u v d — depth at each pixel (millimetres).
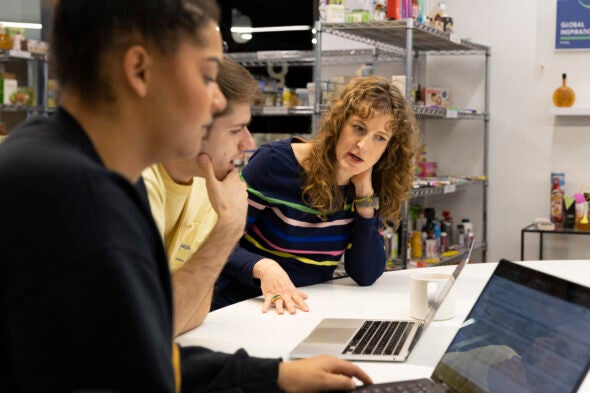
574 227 4152
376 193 2125
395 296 1900
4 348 608
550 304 1053
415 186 3766
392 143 2043
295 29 4844
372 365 1291
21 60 4859
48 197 596
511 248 4613
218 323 1585
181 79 691
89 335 582
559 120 4422
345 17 3816
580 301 992
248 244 2104
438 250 4340
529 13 4465
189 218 1606
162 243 713
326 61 4957
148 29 670
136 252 631
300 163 2027
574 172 4402
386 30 3830
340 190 2021
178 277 1382
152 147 732
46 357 577
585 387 1127
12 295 583
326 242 2057
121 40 671
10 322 583
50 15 717
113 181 647
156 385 617
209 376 1065
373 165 2111
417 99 4305
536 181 4512
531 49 4473
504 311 1151
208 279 1399
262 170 2027
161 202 1438
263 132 4895
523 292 1139
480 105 4672
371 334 1458
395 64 4863
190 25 689
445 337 1478
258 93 1441
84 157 652
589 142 4348
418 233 4223
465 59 4695
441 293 1433
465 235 4508
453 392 1114
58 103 724
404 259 3734
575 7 4309
